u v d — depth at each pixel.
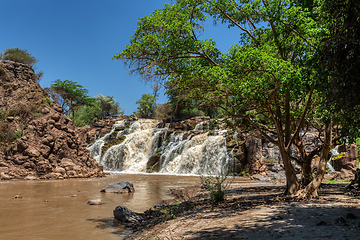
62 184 24.42
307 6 12.23
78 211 12.23
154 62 12.53
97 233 8.62
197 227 7.29
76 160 34.97
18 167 29.88
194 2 13.59
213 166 43.34
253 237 5.74
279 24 12.04
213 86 12.81
